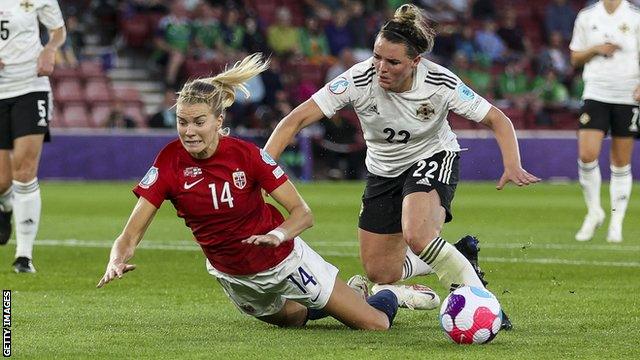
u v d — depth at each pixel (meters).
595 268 34.25
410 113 23.94
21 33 33.34
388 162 25.05
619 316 24.44
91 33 91.31
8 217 36.34
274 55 88.19
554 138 82.31
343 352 19.75
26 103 33.53
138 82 90.75
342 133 81.19
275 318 22.81
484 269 33.97
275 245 20.44
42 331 22.28
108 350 20.14
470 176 82.69
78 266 34.47
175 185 21.09
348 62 85.44
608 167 82.12
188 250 39.38
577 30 43.28
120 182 78.25
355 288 23.91
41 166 78.44
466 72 90.81
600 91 42.72
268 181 21.03
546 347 20.33
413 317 24.34
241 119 81.31
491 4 97.94
